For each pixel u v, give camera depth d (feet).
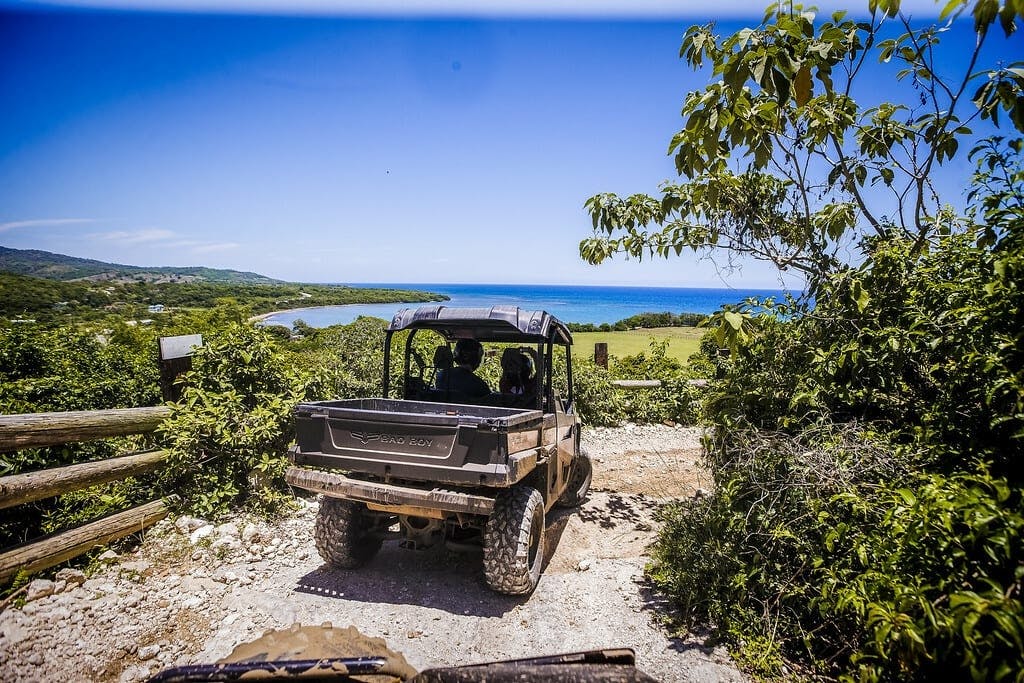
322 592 13.70
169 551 15.16
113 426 16.28
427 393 17.48
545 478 15.57
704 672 10.68
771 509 11.62
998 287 10.03
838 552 10.78
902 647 8.37
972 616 7.31
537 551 14.30
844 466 11.21
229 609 12.68
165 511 16.60
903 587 8.45
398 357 31.32
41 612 11.77
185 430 17.76
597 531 18.47
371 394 28.48
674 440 32.65
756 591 12.03
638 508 20.92
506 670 6.27
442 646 11.57
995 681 7.14
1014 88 12.74
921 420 12.30
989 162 14.52
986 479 8.91
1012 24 8.76
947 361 12.09
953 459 11.18
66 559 13.47
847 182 16.66
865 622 9.46
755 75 10.78
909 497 8.76
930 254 13.48
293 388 22.06
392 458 12.91
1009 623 7.06
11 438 13.44
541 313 15.66
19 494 13.19
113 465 15.75
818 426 12.88
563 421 17.79
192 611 12.53
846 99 15.83
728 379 16.22
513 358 17.07
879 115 16.70
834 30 11.48
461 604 13.35
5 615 11.44
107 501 16.69
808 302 15.84
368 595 13.64
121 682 10.03
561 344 19.02
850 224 16.63
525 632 12.18
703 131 12.68
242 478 18.93
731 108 12.07
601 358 44.11
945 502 8.39
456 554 16.16
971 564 8.57
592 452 29.76
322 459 13.57
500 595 13.84
